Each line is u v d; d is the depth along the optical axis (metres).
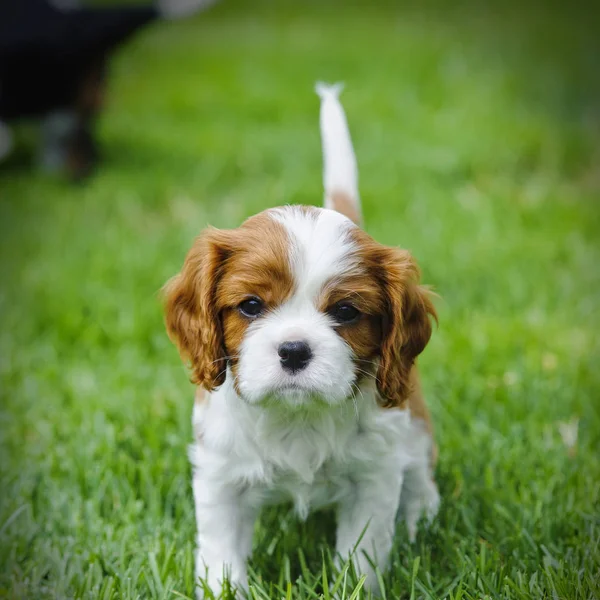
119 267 9.88
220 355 4.61
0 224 11.53
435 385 7.20
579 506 5.43
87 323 8.69
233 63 21.31
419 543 5.17
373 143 14.58
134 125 16.12
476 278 9.46
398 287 4.50
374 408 4.68
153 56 22.31
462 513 5.39
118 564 4.98
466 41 23.47
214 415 4.78
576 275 9.71
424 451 5.30
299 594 4.63
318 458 4.73
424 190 12.27
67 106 13.38
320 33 25.39
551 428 6.49
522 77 19.41
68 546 5.18
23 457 6.36
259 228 4.51
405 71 19.86
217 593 4.70
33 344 8.39
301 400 4.24
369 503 4.85
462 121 15.95
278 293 4.32
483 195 12.38
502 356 7.79
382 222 10.98
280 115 16.77
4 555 5.11
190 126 16.05
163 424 6.62
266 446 4.70
